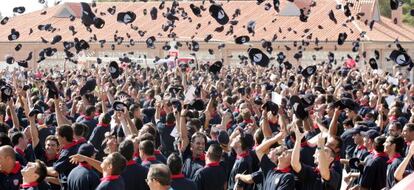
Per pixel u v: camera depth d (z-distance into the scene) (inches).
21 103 676.7
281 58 825.5
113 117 550.3
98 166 398.3
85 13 661.3
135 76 1169.4
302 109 465.4
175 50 1493.6
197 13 754.2
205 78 1078.4
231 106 706.8
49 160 470.6
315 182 397.4
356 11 2063.2
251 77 1187.9
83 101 697.6
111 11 870.4
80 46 799.7
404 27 2246.6
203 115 609.9
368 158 451.8
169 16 941.2
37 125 562.6
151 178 311.0
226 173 444.8
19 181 384.2
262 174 412.5
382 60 1914.4
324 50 1926.7
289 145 465.1
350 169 473.4
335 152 436.8
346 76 1117.7
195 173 423.2
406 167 431.2
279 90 835.4
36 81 1042.7
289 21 2122.3
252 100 696.4
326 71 1282.0
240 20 2202.3
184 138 462.6
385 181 444.5
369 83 978.7
